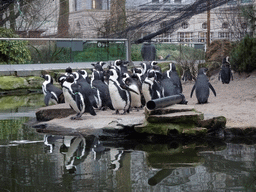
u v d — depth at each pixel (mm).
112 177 4234
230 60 15000
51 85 10344
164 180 4105
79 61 20734
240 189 3777
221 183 3973
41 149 5738
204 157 5152
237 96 10570
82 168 4617
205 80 9812
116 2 20609
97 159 5102
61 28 24984
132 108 8844
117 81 7715
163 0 17812
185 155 5305
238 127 6645
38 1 24078
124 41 20547
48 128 7312
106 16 22453
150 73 8359
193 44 24766
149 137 6645
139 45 24578
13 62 21344
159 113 6594
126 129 6672
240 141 6250
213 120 6648
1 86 17406
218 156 5191
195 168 4590
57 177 4242
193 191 3732
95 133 6781
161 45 24547
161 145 6062
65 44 19375
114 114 8039
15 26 24797
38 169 4590
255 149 5605
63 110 8445
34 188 3861
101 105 8883
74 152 5527
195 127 6520
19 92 17250
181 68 18156
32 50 21828
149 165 4754
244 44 14320
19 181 4090
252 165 4676
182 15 16422
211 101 10008
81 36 24422
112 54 21016
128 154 5402
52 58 21188
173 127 6438
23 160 5023
